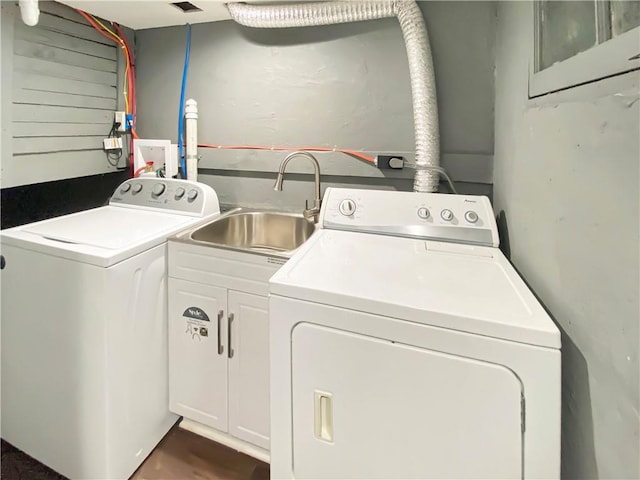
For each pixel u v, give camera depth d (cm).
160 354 163
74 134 206
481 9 165
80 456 143
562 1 86
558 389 76
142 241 148
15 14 171
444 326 84
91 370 136
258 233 212
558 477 77
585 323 74
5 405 159
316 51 194
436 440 86
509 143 137
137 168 224
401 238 145
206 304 157
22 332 149
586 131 73
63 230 158
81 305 135
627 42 58
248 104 212
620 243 61
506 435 80
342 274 107
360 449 93
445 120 175
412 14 161
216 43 215
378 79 185
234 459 163
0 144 172
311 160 187
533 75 107
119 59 228
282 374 100
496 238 138
